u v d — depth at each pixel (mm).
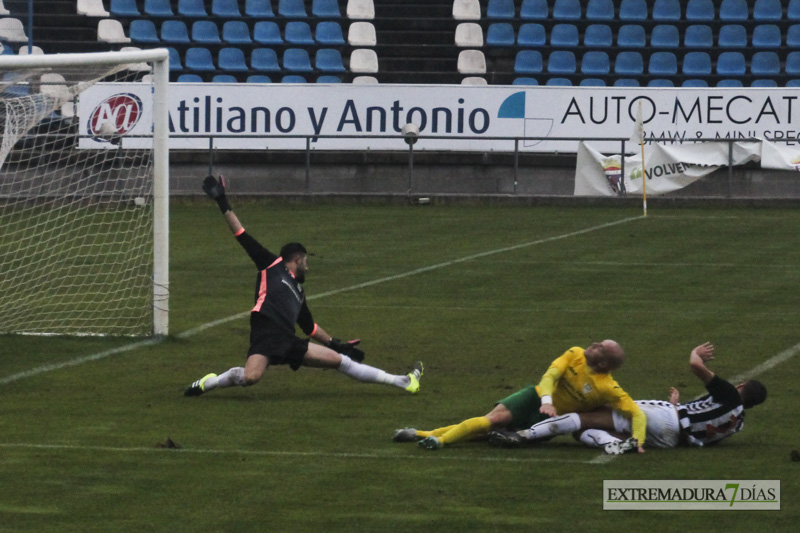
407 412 28344
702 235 62875
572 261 54344
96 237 61656
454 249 58094
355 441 25469
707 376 24609
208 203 76562
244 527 19688
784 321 40438
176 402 29297
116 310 42844
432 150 77375
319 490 21766
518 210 73750
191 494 21484
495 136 76875
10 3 84812
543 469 23141
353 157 77500
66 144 72938
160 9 93750
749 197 74688
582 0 94938
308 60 90438
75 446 24844
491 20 92938
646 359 34406
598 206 75250
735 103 75438
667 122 75938
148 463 23562
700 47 89438
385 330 39250
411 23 93312
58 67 37188
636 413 24375
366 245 59469
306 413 28219
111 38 89438
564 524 19875
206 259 55438
